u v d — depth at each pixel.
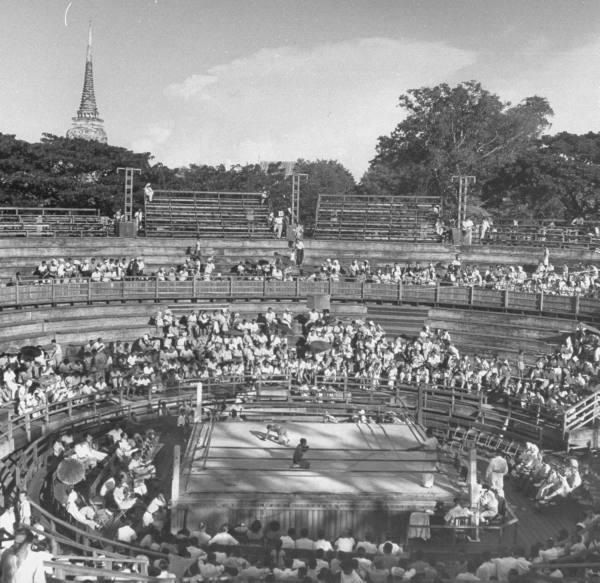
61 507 24.56
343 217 62.72
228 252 55.81
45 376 34.97
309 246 57.38
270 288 49.22
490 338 44.84
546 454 31.00
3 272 47.41
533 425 32.72
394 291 49.50
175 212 59.81
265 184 97.62
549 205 86.06
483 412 35.56
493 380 38.06
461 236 58.91
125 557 17.16
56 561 15.76
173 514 23.92
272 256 56.69
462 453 30.42
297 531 24.14
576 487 27.28
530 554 20.28
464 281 50.66
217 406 36.97
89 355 39.41
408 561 18.91
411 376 39.66
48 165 73.38
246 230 59.56
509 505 27.16
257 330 44.31
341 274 52.84
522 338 43.97
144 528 23.17
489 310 46.91
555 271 54.84
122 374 37.78
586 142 88.00
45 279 44.88
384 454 28.64
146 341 41.16
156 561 16.70
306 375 40.41
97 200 73.06
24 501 21.05
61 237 50.56
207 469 26.55
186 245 55.12
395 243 57.47
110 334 43.84
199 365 40.28
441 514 24.45
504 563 18.28
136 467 28.00
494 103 79.06
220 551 20.08
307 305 49.28
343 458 27.98
